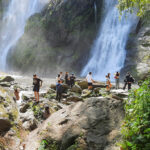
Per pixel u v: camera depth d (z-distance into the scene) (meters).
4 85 14.42
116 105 3.59
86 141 2.86
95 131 3.02
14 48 42.34
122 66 28.19
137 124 2.61
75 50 36.12
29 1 48.94
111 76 28.77
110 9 34.38
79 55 35.38
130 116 3.02
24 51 39.72
